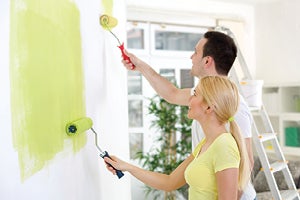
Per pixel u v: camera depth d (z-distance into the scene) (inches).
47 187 41.7
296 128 158.7
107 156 60.6
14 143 34.2
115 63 72.7
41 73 40.9
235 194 52.7
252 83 107.7
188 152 149.9
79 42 54.9
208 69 72.8
